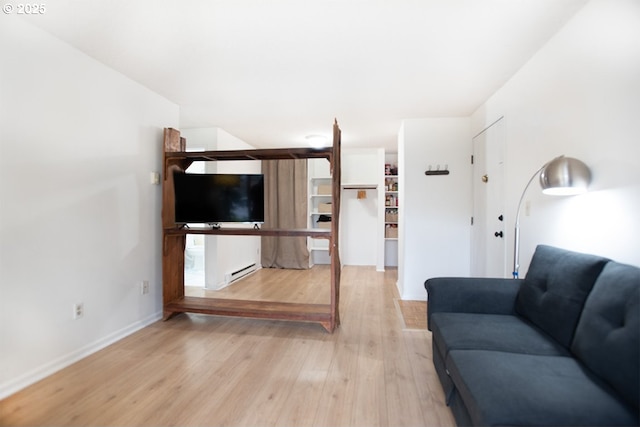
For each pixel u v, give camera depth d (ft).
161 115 10.21
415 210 12.38
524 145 7.85
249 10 5.85
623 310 3.85
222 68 8.25
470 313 6.49
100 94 7.97
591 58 5.50
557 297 5.17
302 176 18.80
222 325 9.60
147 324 9.57
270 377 6.60
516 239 7.00
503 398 3.55
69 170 7.18
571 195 6.04
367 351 7.84
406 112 11.69
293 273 17.58
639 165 4.62
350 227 20.17
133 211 9.08
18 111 6.15
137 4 5.70
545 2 5.57
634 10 4.66
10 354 6.02
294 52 7.41
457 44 6.98
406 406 5.65
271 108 11.35
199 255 16.39
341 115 12.15
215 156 9.79
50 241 6.77
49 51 6.70
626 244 4.83
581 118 5.76
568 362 4.35
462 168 12.12
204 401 5.76
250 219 10.15
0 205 5.88
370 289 14.07
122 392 6.04
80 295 7.44
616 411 3.32
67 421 5.21
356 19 6.11
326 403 5.72
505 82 8.93
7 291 5.98
